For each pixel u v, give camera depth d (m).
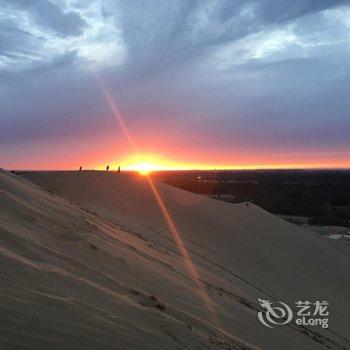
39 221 9.92
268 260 24.81
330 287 23.58
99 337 4.66
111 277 7.69
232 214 31.16
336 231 67.62
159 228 23.70
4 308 4.36
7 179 14.53
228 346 6.71
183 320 6.96
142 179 32.44
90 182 27.78
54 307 4.89
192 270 14.05
